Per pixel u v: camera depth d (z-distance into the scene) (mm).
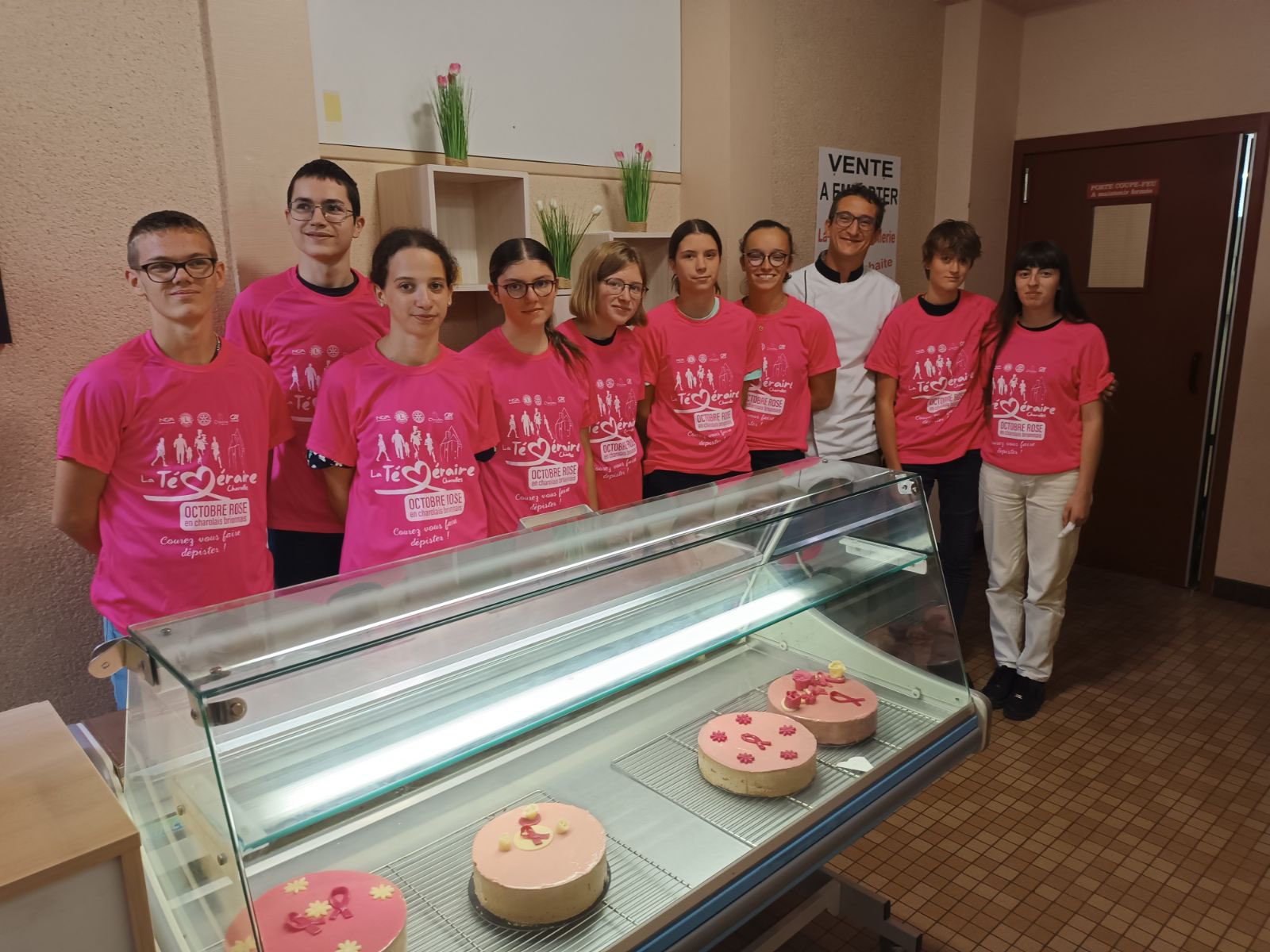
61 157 1981
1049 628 3014
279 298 2115
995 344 2949
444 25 2631
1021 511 3000
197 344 1799
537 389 2254
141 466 1764
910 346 3025
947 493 3125
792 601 1607
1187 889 2178
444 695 1205
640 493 2635
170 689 1012
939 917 2082
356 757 1108
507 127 2842
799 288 3129
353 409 1979
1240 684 3258
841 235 2996
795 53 3557
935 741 1568
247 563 1893
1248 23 3717
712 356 2676
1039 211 4492
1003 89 4367
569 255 2875
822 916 2102
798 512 1606
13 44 1891
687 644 1453
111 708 2240
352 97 2459
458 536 2057
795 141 3646
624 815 1342
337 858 1209
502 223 2723
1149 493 4301
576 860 1180
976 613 3963
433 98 2635
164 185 2135
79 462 1708
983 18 4148
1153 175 4078
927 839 2383
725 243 3398
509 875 1143
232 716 968
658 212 3420
